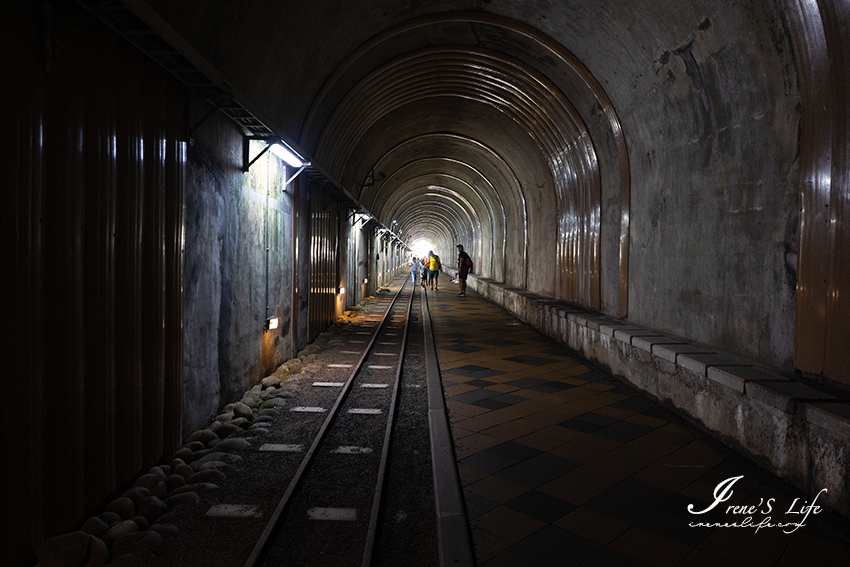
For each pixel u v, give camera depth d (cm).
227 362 505
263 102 559
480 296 2172
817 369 364
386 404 558
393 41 775
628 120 679
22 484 231
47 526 249
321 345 907
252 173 574
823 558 258
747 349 454
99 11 255
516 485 343
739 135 464
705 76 488
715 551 264
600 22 591
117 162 303
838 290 343
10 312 221
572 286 1030
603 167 828
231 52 443
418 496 341
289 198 754
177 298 387
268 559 262
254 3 441
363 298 1819
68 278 260
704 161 525
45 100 242
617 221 778
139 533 267
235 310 527
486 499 322
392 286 2948
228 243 502
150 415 349
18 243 225
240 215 536
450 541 267
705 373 437
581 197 955
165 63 347
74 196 264
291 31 536
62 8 250
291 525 297
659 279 630
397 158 1653
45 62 239
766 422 364
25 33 227
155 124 348
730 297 480
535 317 1148
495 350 887
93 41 277
